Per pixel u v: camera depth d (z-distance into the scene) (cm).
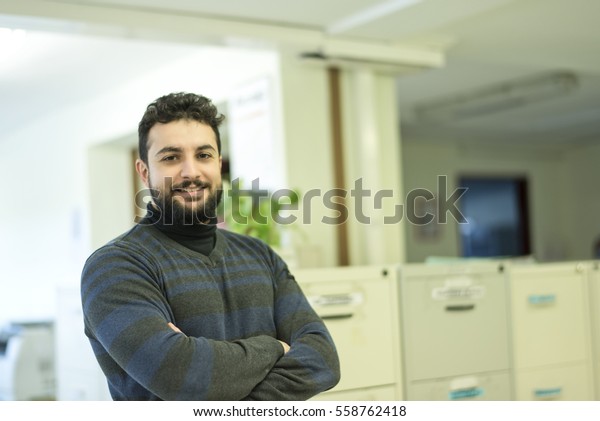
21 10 234
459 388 232
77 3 244
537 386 251
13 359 442
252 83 323
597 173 787
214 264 137
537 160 805
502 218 788
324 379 135
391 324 225
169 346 118
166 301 127
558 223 817
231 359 123
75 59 369
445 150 730
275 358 131
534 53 365
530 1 283
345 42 298
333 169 319
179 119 134
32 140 563
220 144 143
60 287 340
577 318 262
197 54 364
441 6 258
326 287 214
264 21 278
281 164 306
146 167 138
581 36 335
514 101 534
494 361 239
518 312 250
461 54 361
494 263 243
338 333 215
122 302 121
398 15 267
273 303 144
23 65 378
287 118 305
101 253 128
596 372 264
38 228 556
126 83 425
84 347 318
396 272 227
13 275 605
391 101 340
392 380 223
